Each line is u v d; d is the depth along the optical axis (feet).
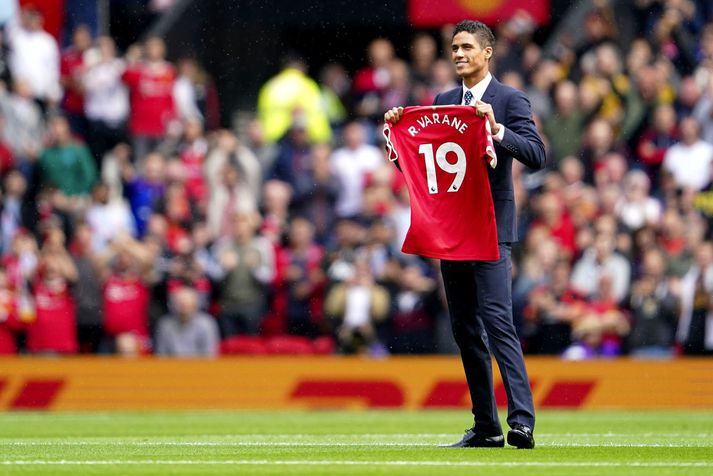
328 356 129.18
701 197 154.61
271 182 153.07
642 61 162.91
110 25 170.71
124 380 126.72
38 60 160.76
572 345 136.36
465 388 126.72
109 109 160.15
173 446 70.44
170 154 160.04
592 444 70.59
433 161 62.08
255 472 50.70
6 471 51.90
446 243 61.46
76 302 136.26
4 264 135.95
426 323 136.15
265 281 138.82
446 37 169.58
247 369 127.85
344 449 65.31
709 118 160.97
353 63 172.96
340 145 164.35
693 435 83.05
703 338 138.82
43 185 150.41
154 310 137.90
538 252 138.51
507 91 62.39
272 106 163.84
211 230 149.38
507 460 56.24
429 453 60.54
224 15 172.76
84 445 71.67
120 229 149.89
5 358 125.59
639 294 138.00
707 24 168.45
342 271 137.90
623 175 153.48
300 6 173.17
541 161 61.46
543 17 166.91
